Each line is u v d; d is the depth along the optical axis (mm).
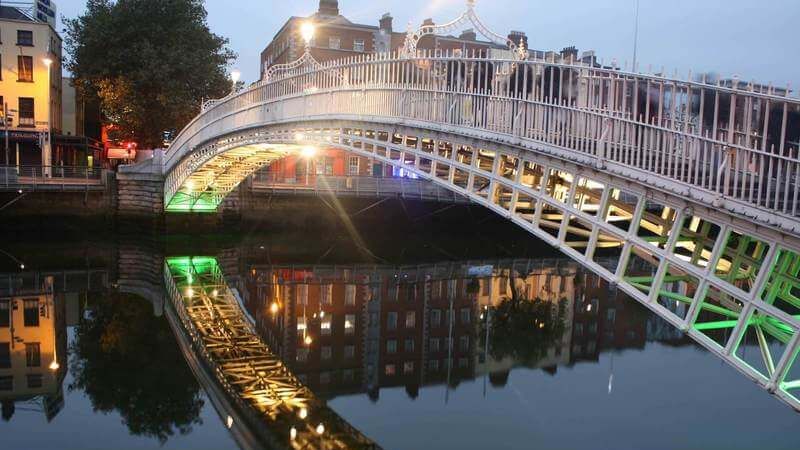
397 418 14398
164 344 20234
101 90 45469
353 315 25266
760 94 8891
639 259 38438
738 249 11445
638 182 10867
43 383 16734
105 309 24562
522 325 24172
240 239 41625
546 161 13266
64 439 13375
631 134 11133
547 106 13055
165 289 28094
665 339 22094
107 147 59500
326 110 21781
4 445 12977
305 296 27766
